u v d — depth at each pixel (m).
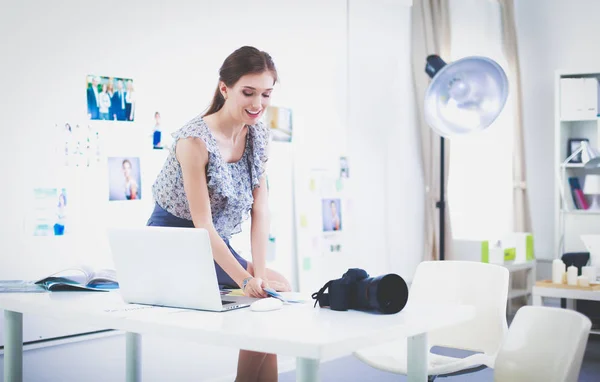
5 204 3.38
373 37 5.53
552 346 2.00
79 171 3.66
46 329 3.52
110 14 3.77
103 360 3.74
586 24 6.69
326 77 5.09
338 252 5.16
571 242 6.30
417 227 6.02
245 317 1.94
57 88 3.57
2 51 3.36
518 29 6.98
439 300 2.95
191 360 4.04
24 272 3.45
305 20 4.91
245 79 2.38
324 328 1.77
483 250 5.91
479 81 4.84
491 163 6.67
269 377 2.65
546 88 6.88
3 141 3.37
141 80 3.92
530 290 6.18
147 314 2.01
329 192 5.10
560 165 6.30
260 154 2.59
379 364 2.78
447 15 6.22
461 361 2.64
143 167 3.94
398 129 5.82
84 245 3.68
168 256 2.09
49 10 3.52
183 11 4.12
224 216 2.59
